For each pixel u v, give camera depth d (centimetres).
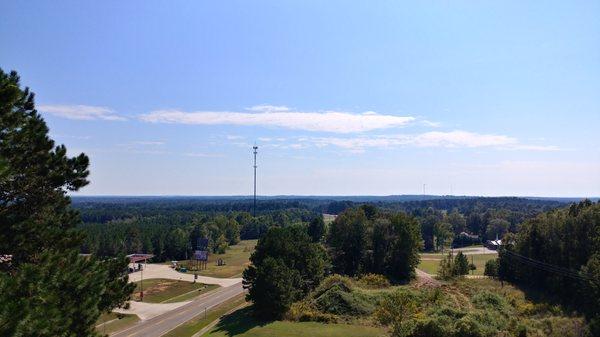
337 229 11662
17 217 2072
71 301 1816
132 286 2642
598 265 6134
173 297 9462
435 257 15875
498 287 8919
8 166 1636
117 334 6619
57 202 2353
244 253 17638
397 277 11031
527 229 9706
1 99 1816
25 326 1338
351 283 7894
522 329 5125
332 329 5853
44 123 2225
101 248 14612
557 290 8025
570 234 8069
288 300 6719
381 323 5788
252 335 5784
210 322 7144
